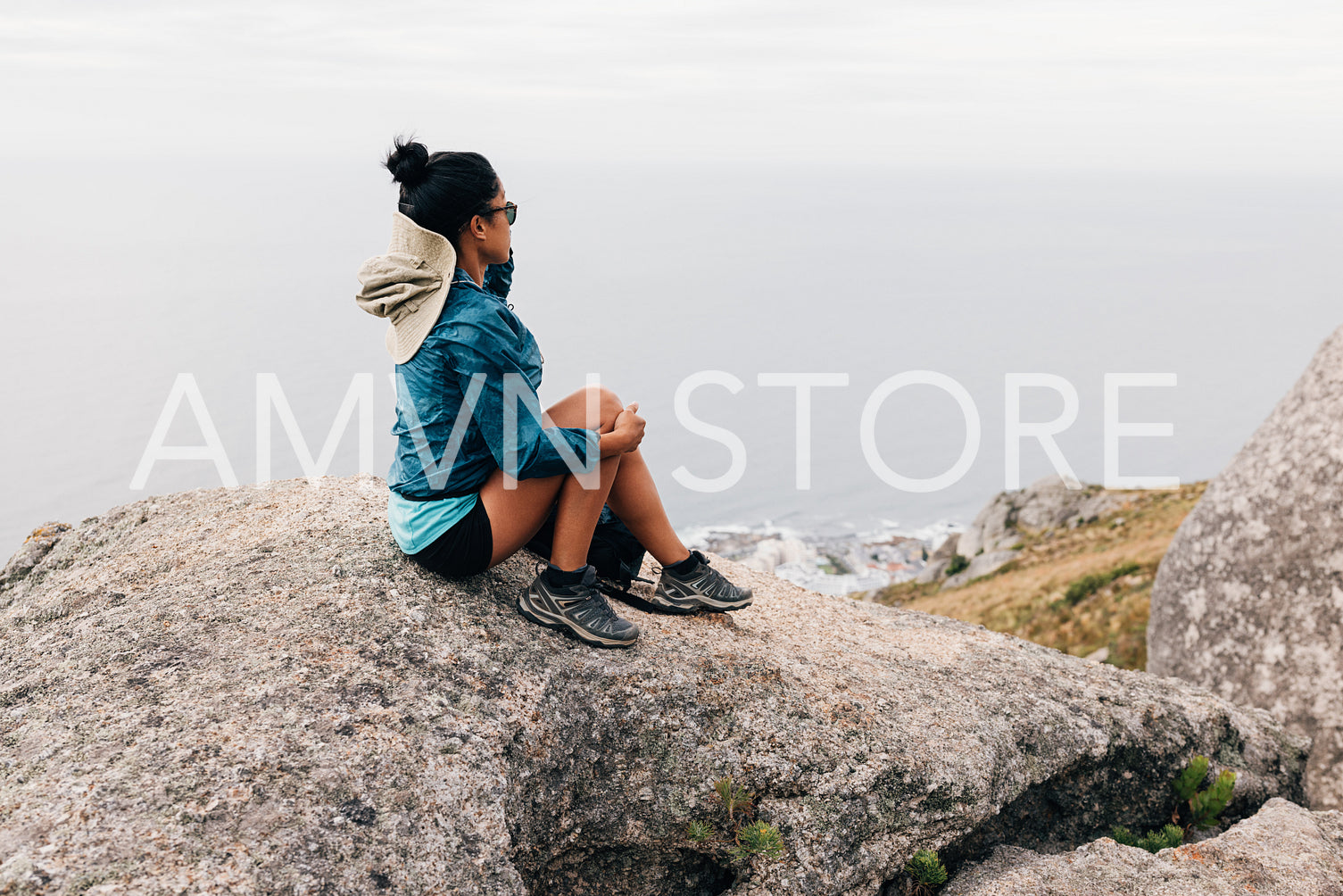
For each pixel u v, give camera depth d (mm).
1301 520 8859
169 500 4887
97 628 3498
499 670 3383
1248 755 5148
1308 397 9312
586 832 3373
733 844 3463
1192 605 9914
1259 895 3541
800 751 3613
